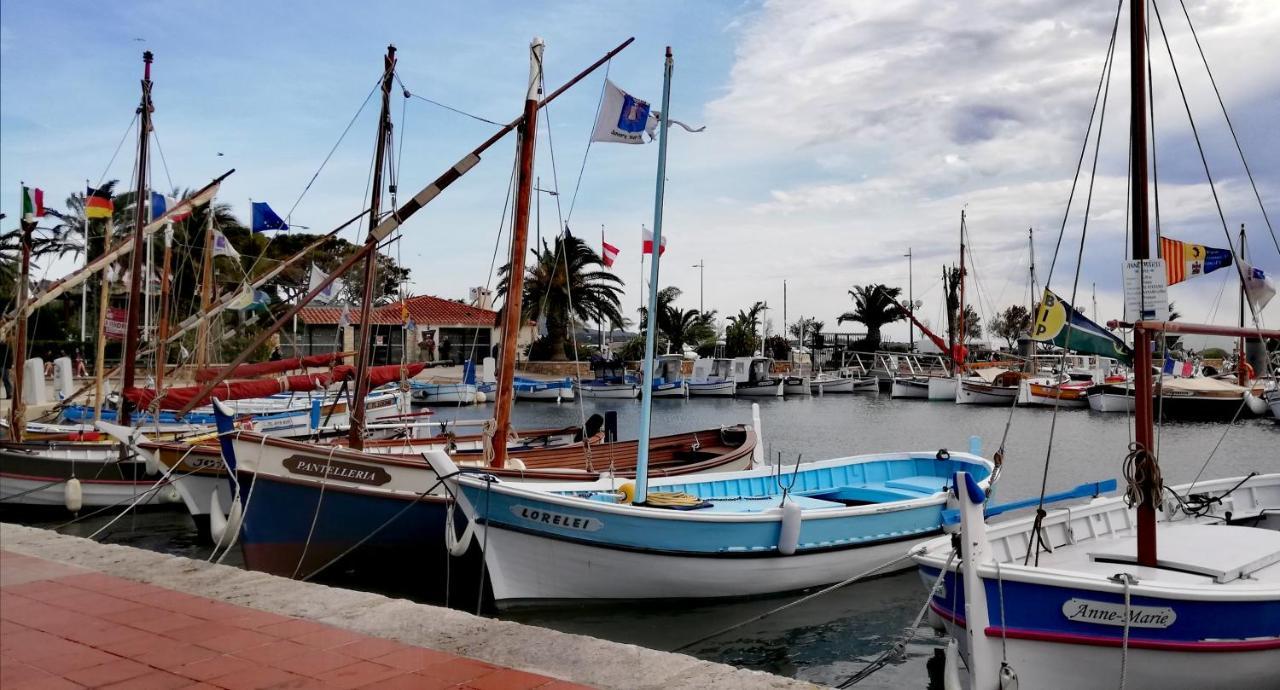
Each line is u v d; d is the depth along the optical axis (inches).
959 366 2689.5
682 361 2719.0
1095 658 310.2
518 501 467.5
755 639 461.7
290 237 2608.3
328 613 251.6
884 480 673.0
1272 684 319.3
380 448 832.3
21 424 907.4
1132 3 345.1
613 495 542.0
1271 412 1813.5
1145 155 342.3
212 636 230.5
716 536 485.1
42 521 786.2
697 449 778.2
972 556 309.0
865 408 2245.3
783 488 596.1
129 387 876.0
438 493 527.2
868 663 430.6
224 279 2082.9
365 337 712.4
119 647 221.3
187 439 848.9
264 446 553.9
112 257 937.5
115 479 804.6
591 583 479.8
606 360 2709.2
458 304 2817.4
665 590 487.2
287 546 555.2
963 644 334.0
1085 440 1467.8
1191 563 344.5
